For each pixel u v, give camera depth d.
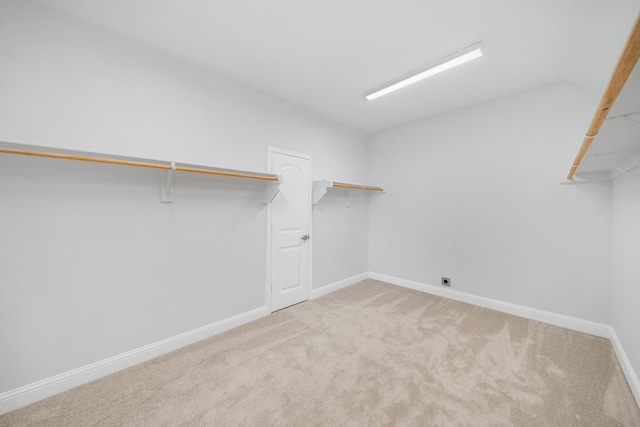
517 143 2.81
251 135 2.68
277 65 2.29
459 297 3.24
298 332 2.41
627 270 1.90
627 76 0.72
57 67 1.64
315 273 3.41
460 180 3.26
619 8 1.40
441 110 3.29
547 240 2.63
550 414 1.45
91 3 1.58
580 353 2.05
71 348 1.68
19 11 1.52
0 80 1.47
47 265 1.60
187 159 2.21
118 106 1.87
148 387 1.67
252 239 2.69
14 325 1.50
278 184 2.59
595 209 2.38
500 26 1.77
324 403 1.53
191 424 1.39
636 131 1.18
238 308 2.57
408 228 3.80
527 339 2.27
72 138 1.68
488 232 3.03
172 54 2.12
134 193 1.93
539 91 2.67
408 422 1.39
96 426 1.38
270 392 1.62
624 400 1.55
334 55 2.14
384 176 4.09
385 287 3.80
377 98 2.93
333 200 3.68
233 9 1.64
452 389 1.64
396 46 2.02
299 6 1.61
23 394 1.51
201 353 2.06
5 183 1.48
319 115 3.44
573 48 1.93
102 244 1.79
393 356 2.01
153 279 2.02
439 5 1.60
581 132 2.45
